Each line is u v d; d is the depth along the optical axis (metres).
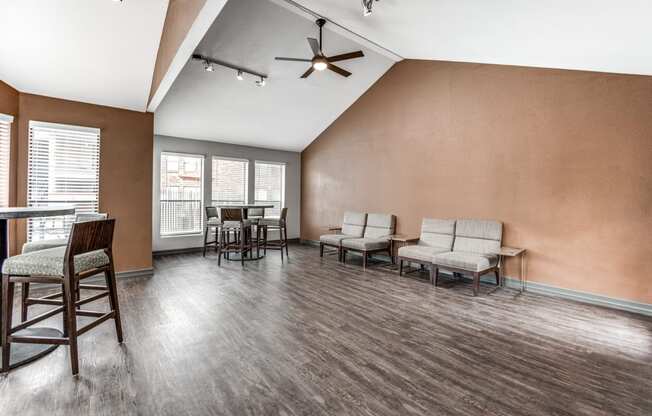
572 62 3.22
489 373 1.92
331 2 3.43
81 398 1.63
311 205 7.36
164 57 3.24
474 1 2.58
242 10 3.73
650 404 1.63
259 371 1.91
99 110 3.88
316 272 4.56
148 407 1.56
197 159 6.25
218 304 3.12
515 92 3.91
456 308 3.11
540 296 3.54
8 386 1.72
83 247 1.91
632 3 1.92
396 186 5.38
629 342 2.36
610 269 3.21
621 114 3.15
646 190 3.02
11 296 1.90
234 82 4.94
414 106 5.09
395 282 4.07
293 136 6.89
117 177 4.00
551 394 1.71
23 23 2.57
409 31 3.74
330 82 5.48
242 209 5.46
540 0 2.23
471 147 4.35
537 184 3.72
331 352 2.17
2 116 3.21
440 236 4.50
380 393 1.71
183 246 6.05
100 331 2.45
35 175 3.50
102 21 2.62
